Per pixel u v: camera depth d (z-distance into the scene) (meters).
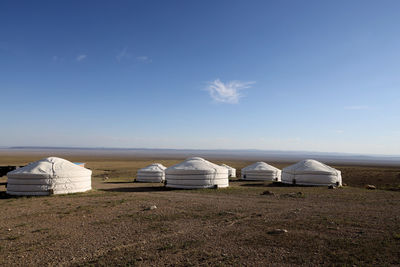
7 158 91.31
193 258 6.86
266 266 6.38
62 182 18.22
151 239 8.35
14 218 11.14
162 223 10.20
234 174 37.47
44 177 17.67
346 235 8.55
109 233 8.98
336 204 14.30
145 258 6.87
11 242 8.12
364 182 35.75
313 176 24.70
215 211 12.37
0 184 25.39
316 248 7.45
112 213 11.99
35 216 11.48
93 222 10.41
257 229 9.33
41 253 7.22
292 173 25.88
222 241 8.11
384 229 9.19
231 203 14.55
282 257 6.88
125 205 13.95
